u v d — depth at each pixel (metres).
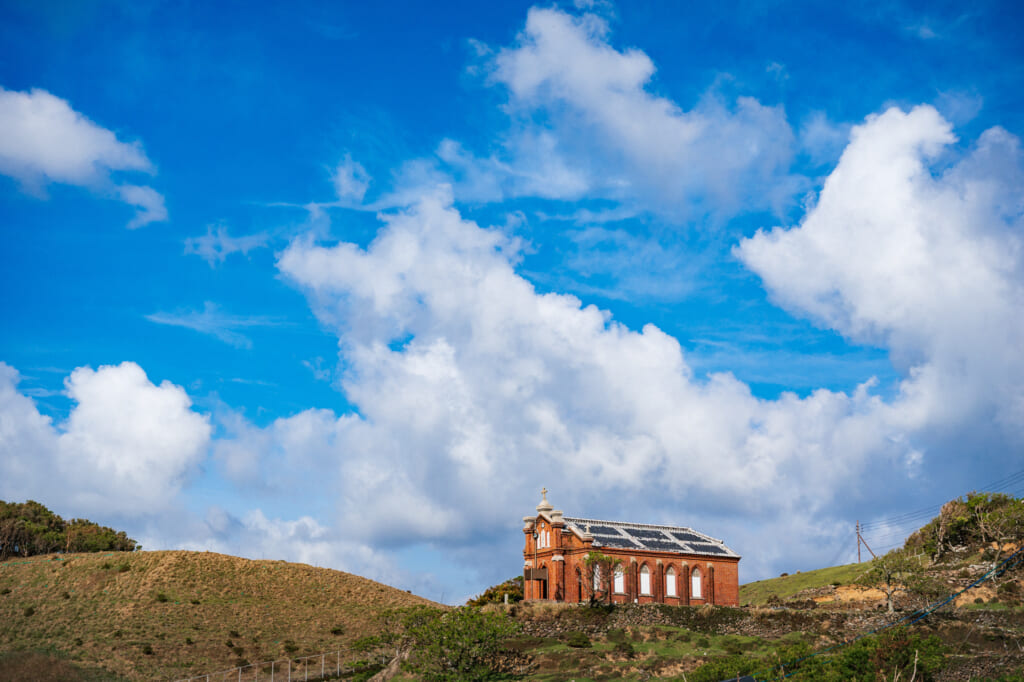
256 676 112.00
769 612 91.69
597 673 76.62
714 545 107.56
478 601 121.81
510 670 80.44
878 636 64.56
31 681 104.19
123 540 190.50
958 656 68.88
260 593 146.75
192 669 114.19
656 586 99.69
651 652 82.38
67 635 122.56
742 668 66.31
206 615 134.50
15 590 140.00
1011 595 91.00
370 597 154.25
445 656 79.56
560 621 90.62
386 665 104.88
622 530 105.19
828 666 63.12
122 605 133.62
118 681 106.56
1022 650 72.44
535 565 105.44
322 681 106.00
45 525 189.88
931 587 92.75
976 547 117.81
